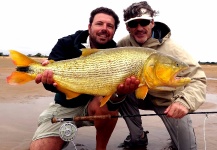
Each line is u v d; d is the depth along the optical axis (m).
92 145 1.31
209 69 8.00
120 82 1.02
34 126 1.54
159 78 1.01
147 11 1.28
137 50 1.02
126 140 1.36
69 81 1.04
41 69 1.03
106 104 1.16
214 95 2.94
